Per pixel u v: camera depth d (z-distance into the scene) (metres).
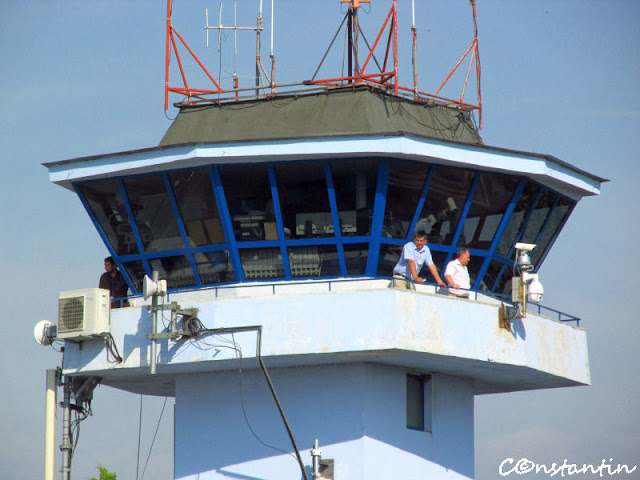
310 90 113.50
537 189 117.50
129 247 116.00
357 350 104.44
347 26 116.25
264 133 112.69
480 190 114.06
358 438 109.12
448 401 116.31
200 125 115.00
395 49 113.50
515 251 118.56
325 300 105.88
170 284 114.69
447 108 116.88
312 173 110.38
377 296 104.81
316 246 111.00
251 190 111.12
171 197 113.12
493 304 110.19
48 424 115.69
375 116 111.50
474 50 119.56
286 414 112.06
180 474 115.19
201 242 112.88
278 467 111.81
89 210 116.88
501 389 124.38
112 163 113.31
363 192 110.19
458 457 116.31
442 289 113.00
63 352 115.06
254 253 111.94
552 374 115.06
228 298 108.06
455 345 107.06
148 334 109.75
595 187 121.12
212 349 108.00
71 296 112.88
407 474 111.62
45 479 115.31
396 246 111.19
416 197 111.19
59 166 115.50
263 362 109.25
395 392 111.81
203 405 115.31
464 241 114.25
